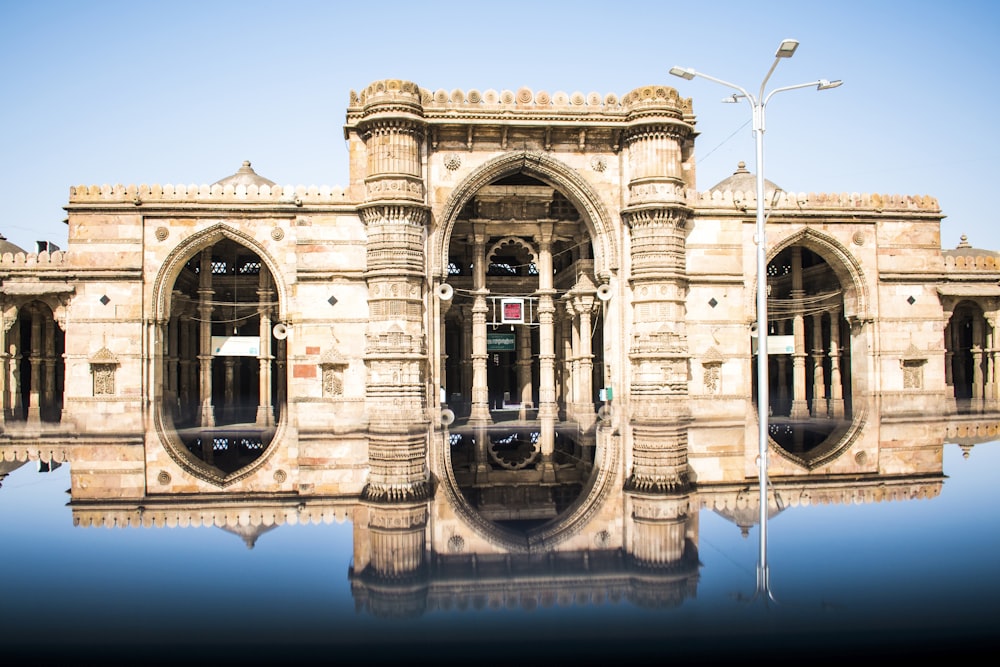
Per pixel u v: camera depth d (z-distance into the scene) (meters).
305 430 23.94
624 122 28.30
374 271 26.69
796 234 29.91
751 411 28.98
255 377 41.28
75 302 27.50
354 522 10.41
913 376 30.84
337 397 27.38
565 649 5.85
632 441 19.81
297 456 17.50
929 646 5.82
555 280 38.34
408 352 26.42
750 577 7.58
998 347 33.03
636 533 9.51
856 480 13.23
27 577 7.89
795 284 32.09
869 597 6.93
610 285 28.94
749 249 29.41
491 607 6.84
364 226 27.55
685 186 29.52
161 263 27.67
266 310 29.62
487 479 14.14
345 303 27.52
